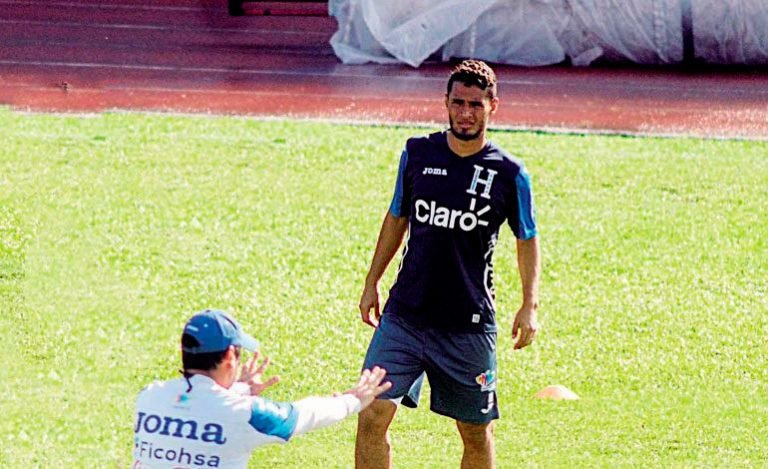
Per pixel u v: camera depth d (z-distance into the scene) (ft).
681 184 141.38
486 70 69.10
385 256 75.10
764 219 132.26
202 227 126.41
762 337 106.52
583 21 205.98
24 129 155.74
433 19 204.95
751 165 149.07
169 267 116.98
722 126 169.37
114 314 107.04
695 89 191.72
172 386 56.18
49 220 126.11
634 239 126.00
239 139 154.20
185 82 190.08
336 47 208.13
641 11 206.08
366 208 132.77
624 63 208.95
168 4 253.24
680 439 87.81
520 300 112.47
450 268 70.64
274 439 56.29
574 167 145.59
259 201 133.69
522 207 70.64
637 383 97.71
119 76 193.26
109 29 231.30
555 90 189.06
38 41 218.79
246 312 108.78
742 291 115.55
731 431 89.25
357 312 109.50
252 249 121.60
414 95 183.42
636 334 106.42
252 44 222.89
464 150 70.08
